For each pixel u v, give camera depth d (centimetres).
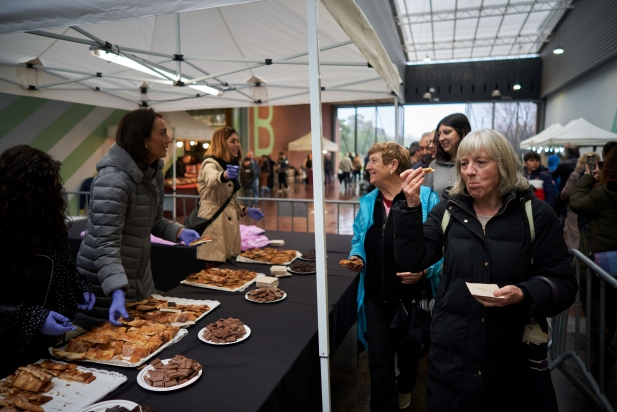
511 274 142
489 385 146
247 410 121
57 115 848
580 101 1380
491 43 1809
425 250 160
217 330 172
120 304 167
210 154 304
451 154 274
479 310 145
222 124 1542
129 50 307
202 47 398
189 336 174
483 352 144
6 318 132
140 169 193
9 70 382
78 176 903
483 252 146
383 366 217
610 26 1057
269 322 189
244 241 358
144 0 139
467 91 1984
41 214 137
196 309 196
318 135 154
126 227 199
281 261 294
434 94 2017
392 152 216
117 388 132
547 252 141
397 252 159
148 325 170
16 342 133
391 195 222
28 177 134
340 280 254
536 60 1897
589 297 243
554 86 1647
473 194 144
